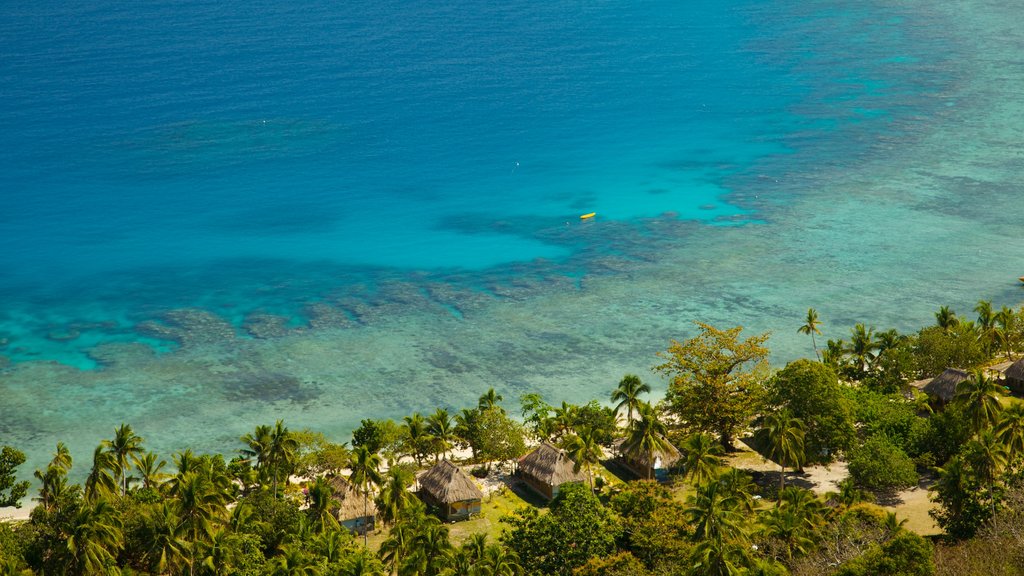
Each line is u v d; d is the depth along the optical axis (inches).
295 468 4655.5
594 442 4456.2
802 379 4507.9
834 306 7234.3
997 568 2886.3
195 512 3567.9
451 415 5664.4
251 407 5836.6
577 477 4498.0
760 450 4392.2
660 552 3425.2
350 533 4138.8
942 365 5438.0
